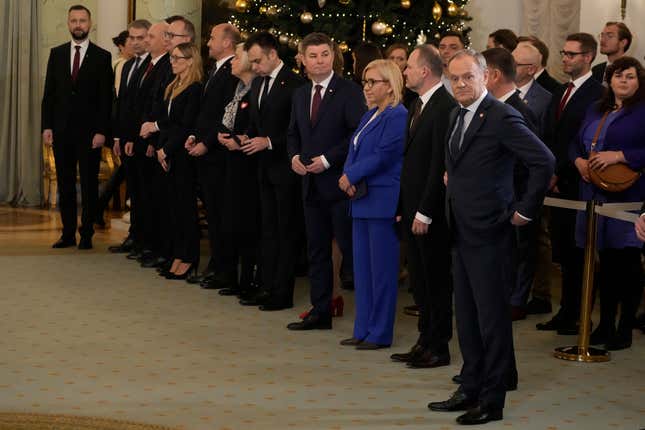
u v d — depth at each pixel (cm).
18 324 783
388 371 670
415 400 603
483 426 555
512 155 552
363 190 716
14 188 1565
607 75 757
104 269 1030
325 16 1188
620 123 742
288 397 605
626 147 739
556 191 808
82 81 1130
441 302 675
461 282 564
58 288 928
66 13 1578
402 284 988
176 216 984
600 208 701
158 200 1019
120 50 1341
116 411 568
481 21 1298
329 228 786
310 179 775
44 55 1573
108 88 1140
